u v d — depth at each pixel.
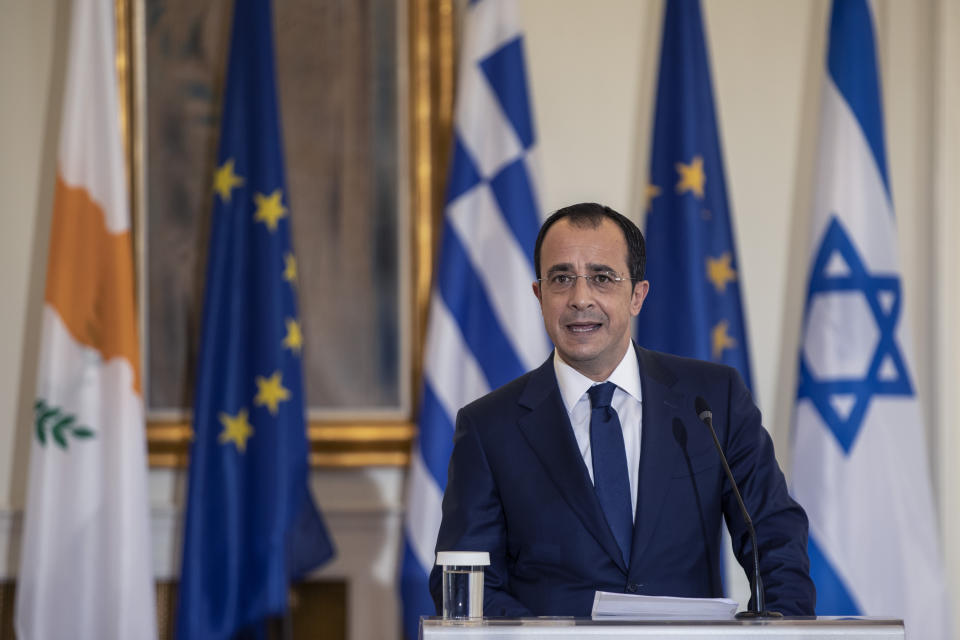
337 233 13.21
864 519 11.92
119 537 11.39
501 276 12.20
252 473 11.95
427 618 5.33
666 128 12.65
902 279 12.80
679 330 12.20
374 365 13.09
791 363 13.09
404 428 12.86
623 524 6.94
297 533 11.95
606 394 7.20
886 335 12.18
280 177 12.32
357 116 13.28
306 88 13.30
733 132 13.33
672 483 6.96
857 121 12.41
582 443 7.25
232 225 12.22
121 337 11.69
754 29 13.42
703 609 5.38
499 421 7.32
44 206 12.84
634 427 7.26
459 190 12.34
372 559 12.59
